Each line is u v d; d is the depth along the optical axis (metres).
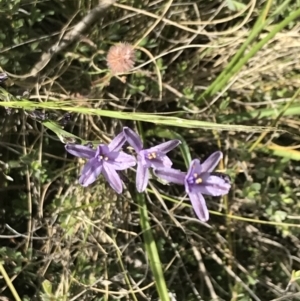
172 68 0.23
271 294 0.22
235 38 0.22
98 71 0.21
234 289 0.21
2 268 0.18
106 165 0.14
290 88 0.23
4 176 0.20
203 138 0.22
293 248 0.22
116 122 0.22
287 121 0.22
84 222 0.21
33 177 0.20
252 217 0.22
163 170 0.14
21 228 0.21
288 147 0.21
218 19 0.23
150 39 0.22
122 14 0.22
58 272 0.21
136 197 0.21
